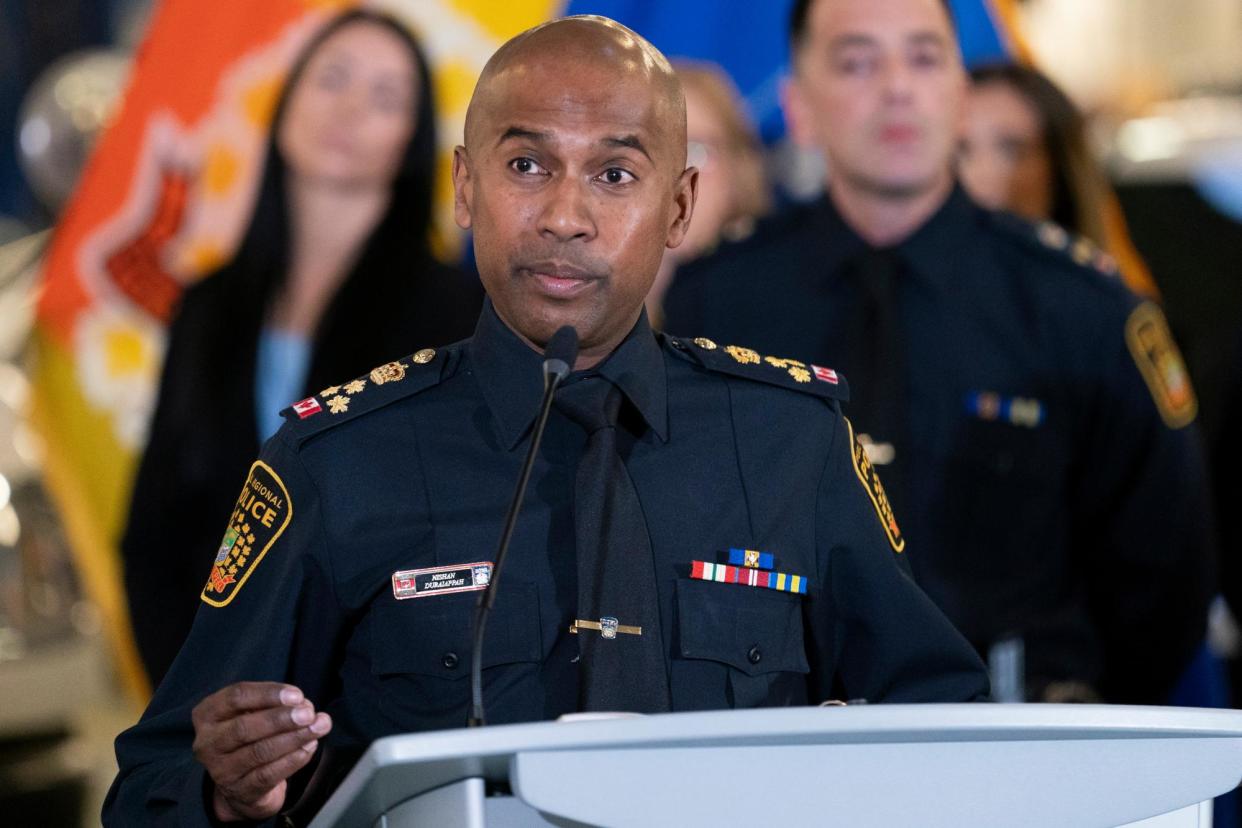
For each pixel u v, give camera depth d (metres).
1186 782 5.45
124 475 12.96
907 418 11.45
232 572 6.87
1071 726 5.12
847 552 7.15
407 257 12.66
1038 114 13.32
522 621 6.60
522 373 6.91
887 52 11.65
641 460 6.93
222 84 12.85
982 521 11.36
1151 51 19.73
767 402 7.19
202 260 12.85
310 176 12.67
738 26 13.26
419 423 6.93
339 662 6.92
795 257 12.04
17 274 15.15
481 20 12.75
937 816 5.20
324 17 12.77
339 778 6.68
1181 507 11.50
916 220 11.77
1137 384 11.45
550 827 5.17
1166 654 11.79
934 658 7.23
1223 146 15.85
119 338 12.95
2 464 14.16
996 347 11.56
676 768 4.96
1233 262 15.12
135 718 14.68
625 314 6.85
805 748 5.09
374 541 6.71
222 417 12.56
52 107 15.97
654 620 6.62
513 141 6.66
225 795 6.11
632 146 6.65
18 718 14.08
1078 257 11.79
